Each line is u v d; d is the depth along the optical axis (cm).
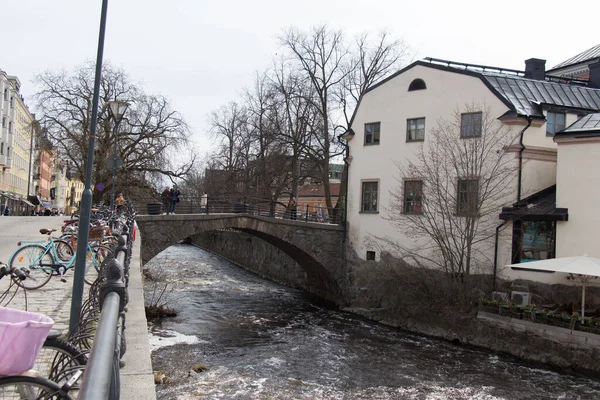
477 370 1806
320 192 7594
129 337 657
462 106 2631
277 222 3059
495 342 2092
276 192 4238
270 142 4103
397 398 1491
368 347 2094
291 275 3838
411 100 2847
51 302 944
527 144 2484
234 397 1405
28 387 322
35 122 3962
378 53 4062
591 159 2166
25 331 303
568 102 2684
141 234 2741
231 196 4541
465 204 2458
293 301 3148
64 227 1582
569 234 2206
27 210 7481
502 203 2489
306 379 1628
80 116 4088
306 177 4225
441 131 2675
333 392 1516
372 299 2831
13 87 6531
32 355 311
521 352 1992
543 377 1741
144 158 4059
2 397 390
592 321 1889
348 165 3197
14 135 6875
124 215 1973
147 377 512
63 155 3997
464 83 2631
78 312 685
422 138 2789
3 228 2505
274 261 4134
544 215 2255
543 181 2530
